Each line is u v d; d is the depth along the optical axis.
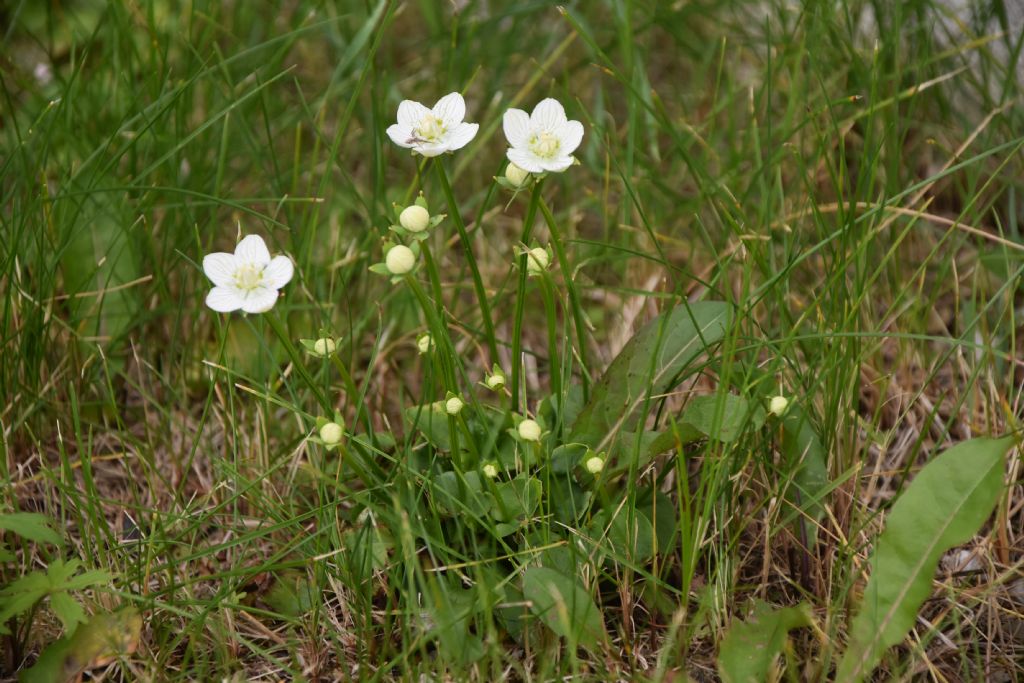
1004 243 0.91
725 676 0.82
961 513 0.83
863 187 1.02
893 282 0.98
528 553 0.84
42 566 0.89
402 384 0.95
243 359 0.98
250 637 0.86
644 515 0.85
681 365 0.88
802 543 0.87
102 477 0.94
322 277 0.99
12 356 0.92
